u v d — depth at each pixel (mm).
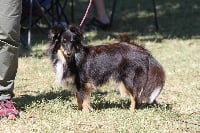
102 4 14180
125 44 6910
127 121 6227
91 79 6715
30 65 9781
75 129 5949
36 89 8086
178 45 12000
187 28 14461
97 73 6730
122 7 18000
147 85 6824
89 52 6734
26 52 11047
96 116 6461
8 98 6367
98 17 14227
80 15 16297
